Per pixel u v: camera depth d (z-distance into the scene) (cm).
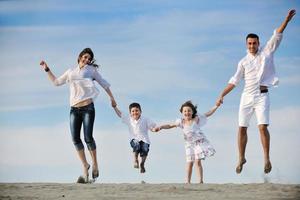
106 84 1060
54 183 961
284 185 880
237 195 793
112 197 785
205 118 1094
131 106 1169
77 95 1013
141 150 1170
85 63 1024
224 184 906
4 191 859
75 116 1018
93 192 837
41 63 1021
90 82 1013
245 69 958
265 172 933
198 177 1080
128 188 871
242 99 959
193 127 1087
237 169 968
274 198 765
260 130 937
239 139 966
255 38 949
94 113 1016
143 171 1180
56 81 1024
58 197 795
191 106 1091
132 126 1170
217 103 1012
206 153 1077
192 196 788
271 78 952
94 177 1017
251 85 950
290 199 762
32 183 955
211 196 785
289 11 934
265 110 941
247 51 966
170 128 1124
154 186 891
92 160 1017
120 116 1166
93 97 1015
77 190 862
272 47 953
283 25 945
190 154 1092
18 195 819
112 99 1092
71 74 1016
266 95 949
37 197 798
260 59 948
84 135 1014
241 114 960
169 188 860
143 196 792
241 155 966
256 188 852
